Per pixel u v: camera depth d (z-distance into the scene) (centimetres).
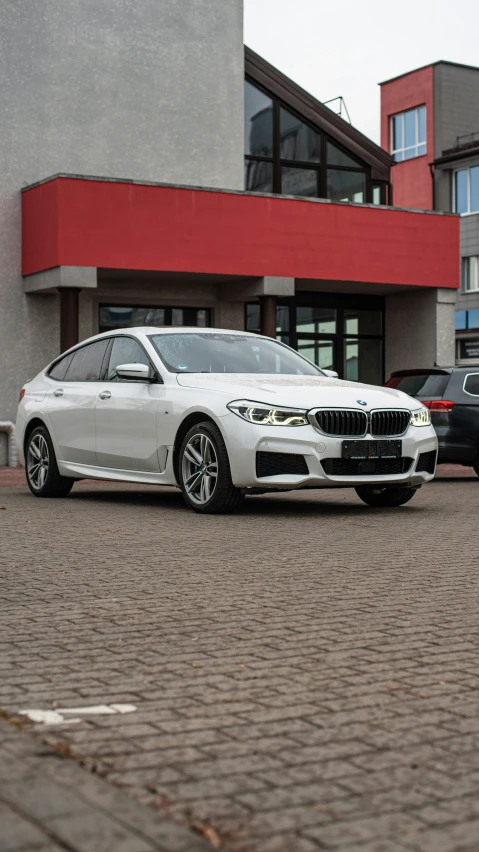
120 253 1803
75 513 962
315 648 446
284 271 1945
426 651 441
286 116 2288
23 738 321
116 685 387
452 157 4550
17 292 1906
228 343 1056
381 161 2384
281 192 2277
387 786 285
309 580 612
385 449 933
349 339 2300
